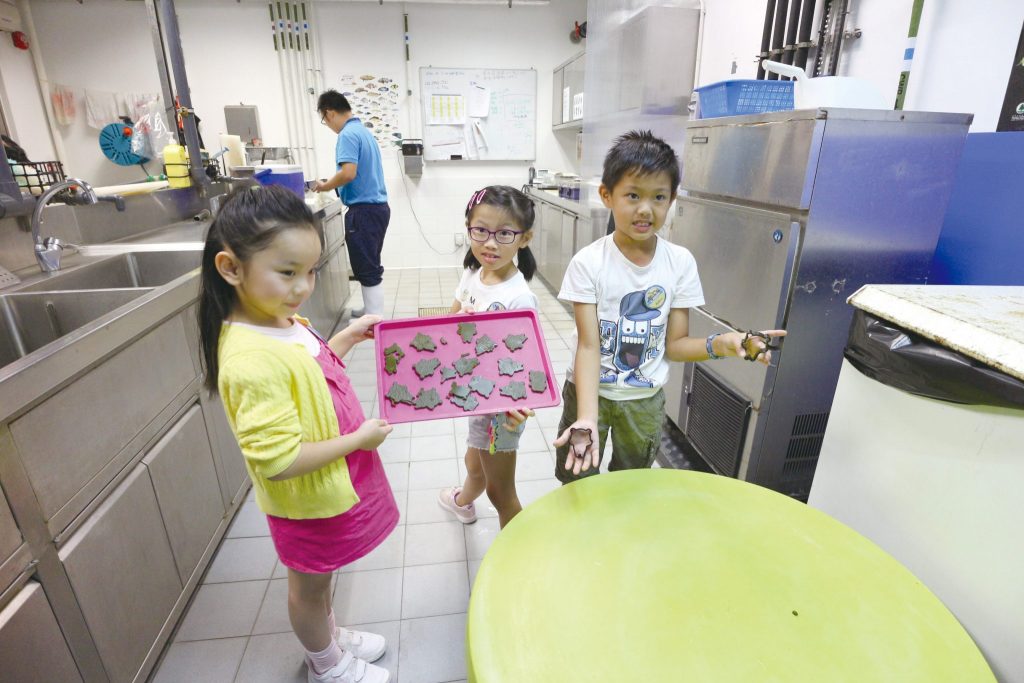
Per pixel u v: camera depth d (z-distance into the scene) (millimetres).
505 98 5254
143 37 4625
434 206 5551
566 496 917
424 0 4742
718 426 1899
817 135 1393
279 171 3467
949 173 1494
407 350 1116
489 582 743
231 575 1608
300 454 862
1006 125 1611
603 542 816
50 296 1509
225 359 828
